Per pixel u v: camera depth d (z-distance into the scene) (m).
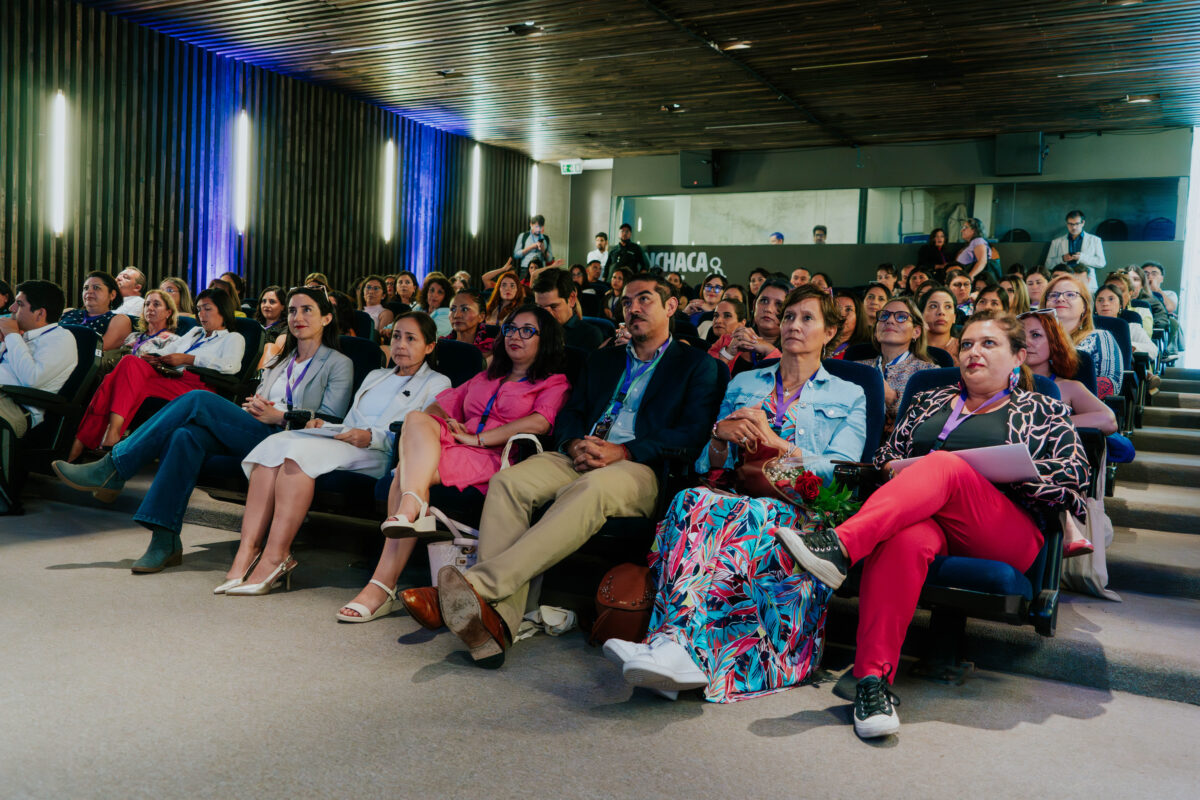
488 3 7.37
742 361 3.65
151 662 2.32
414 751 1.88
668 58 8.55
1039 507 2.34
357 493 3.07
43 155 7.67
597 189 15.24
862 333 3.96
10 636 2.46
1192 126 10.11
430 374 3.42
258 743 1.88
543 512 2.77
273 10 7.82
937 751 1.99
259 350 4.73
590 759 1.88
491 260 13.38
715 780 1.81
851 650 2.72
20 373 4.19
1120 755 2.00
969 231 9.30
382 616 2.82
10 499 4.04
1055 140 10.75
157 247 8.68
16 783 1.67
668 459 2.69
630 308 3.00
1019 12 6.99
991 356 2.49
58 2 7.70
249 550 3.02
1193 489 4.09
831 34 7.68
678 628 2.24
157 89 8.55
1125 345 4.31
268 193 9.79
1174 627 2.63
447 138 12.35
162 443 3.29
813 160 12.04
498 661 2.42
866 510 2.18
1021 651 2.52
